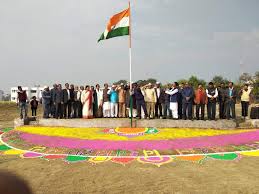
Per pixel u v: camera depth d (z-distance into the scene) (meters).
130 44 15.44
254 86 48.41
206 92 16.12
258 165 9.59
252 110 16.91
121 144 12.54
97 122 16.34
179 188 7.36
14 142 13.95
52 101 18.05
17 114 30.50
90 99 17.42
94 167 9.72
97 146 12.41
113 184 7.84
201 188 7.33
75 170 9.38
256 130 14.34
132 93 16.81
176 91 16.17
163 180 8.07
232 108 16.38
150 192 7.12
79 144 12.78
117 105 17.69
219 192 7.03
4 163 10.49
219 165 9.70
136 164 9.99
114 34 15.62
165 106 16.58
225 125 15.50
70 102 17.86
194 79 40.78
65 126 16.86
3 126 20.50
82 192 7.26
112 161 10.45
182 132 14.40
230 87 16.38
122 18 15.52
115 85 17.86
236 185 7.52
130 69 15.55
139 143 12.60
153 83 17.25
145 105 16.70
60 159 10.92
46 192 7.27
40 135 14.52
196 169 9.24
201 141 12.74
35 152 12.07
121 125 16.02
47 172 9.19
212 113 16.16
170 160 10.45
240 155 10.95
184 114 16.05
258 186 7.43
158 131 14.73
